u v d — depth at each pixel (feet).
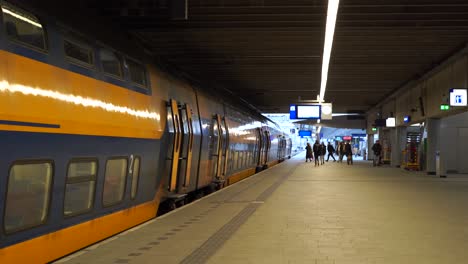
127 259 22.07
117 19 45.91
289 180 73.00
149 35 53.31
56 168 21.08
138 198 31.86
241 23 48.16
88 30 26.27
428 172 85.56
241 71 78.38
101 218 26.27
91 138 24.17
